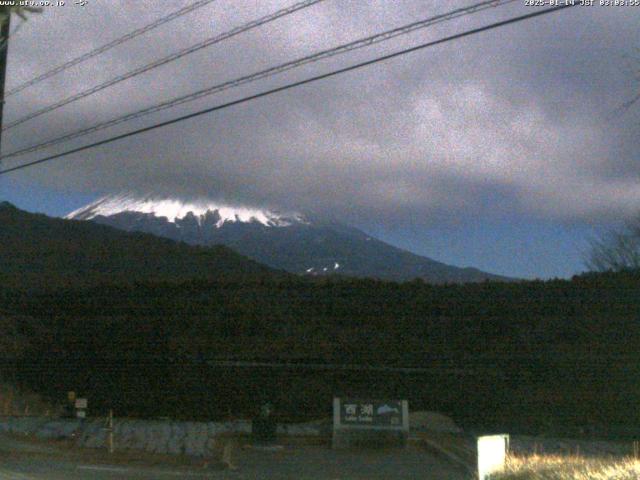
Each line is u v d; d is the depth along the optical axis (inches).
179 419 1307.8
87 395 1380.4
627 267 1553.9
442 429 1202.0
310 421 1280.8
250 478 762.8
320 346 1456.7
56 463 815.7
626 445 1017.5
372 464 895.7
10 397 1349.7
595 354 1330.0
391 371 1395.2
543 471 557.6
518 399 1286.9
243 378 1395.2
